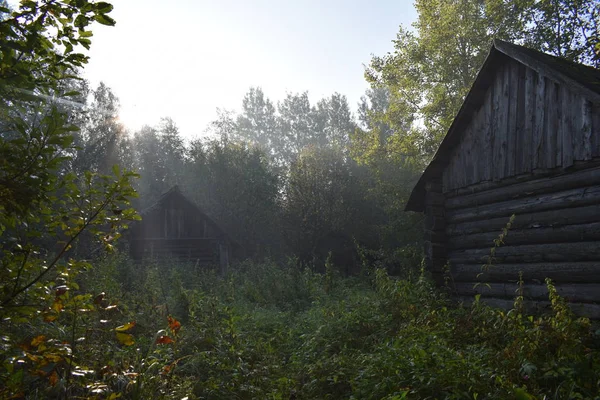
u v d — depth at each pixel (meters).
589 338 6.14
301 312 11.80
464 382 4.85
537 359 5.29
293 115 69.00
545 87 8.48
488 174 9.77
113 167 2.84
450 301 10.22
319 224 29.34
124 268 13.79
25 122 2.51
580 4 21.95
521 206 8.91
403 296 9.16
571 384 4.67
